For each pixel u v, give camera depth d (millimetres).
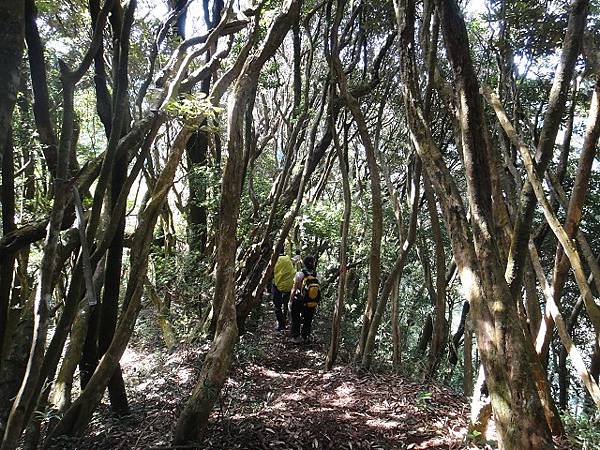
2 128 1285
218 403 3863
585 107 6199
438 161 2781
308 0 6773
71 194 2781
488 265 2391
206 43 3650
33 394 2043
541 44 5270
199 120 3451
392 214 7965
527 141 5988
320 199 10594
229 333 3396
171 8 5457
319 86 8711
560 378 7891
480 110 2562
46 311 1858
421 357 6383
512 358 2219
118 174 3104
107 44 3879
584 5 2516
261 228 6727
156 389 4301
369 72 8234
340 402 4141
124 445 3127
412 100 3014
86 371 3428
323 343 6648
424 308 8312
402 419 3727
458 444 3230
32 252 4578
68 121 1896
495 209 2984
